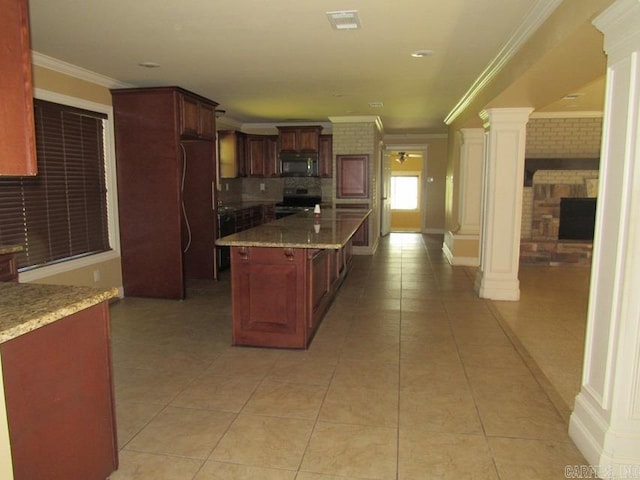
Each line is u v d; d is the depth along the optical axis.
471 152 6.91
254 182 8.84
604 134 2.08
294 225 4.58
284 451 2.24
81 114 4.46
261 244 3.39
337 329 4.05
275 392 2.86
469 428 2.45
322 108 6.76
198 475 2.06
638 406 1.97
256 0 2.71
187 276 5.98
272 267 3.50
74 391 1.71
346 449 2.26
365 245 8.02
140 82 4.87
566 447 2.28
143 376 3.09
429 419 2.54
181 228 4.93
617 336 1.97
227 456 2.20
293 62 4.09
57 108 4.18
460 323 4.23
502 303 4.92
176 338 3.83
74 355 1.70
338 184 7.87
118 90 4.75
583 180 7.12
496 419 2.54
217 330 4.03
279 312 3.54
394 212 15.20
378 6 2.80
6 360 1.42
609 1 1.98
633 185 1.87
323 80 4.82
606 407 2.04
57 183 4.22
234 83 4.95
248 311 3.59
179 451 2.24
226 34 3.32
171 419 2.54
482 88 4.85
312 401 2.74
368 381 3.02
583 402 2.26
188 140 5.27
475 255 7.06
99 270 4.71
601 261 2.11
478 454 2.22
